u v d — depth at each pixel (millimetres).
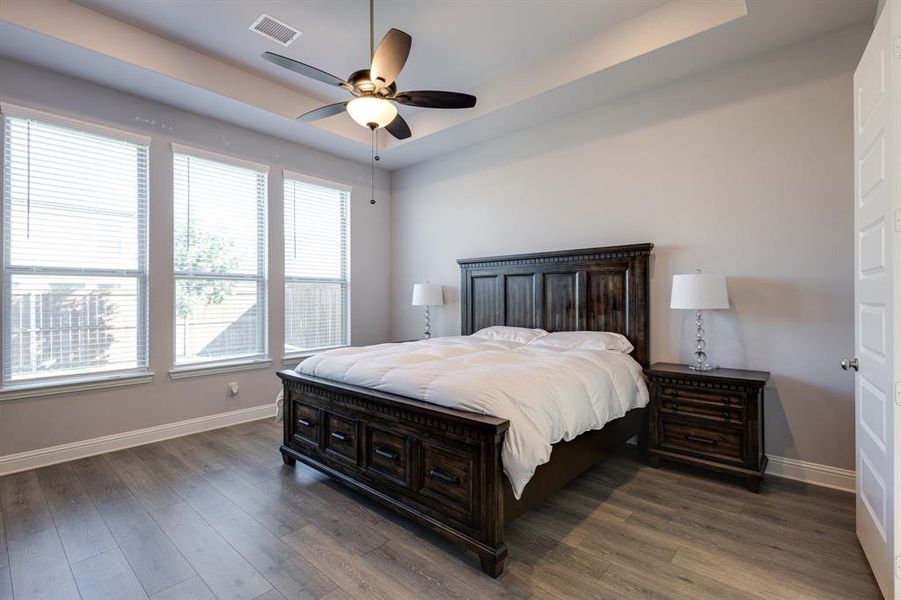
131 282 3361
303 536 2072
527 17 2811
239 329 4027
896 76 1451
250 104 3518
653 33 2766
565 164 3814
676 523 2180
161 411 3500
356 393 2328
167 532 2105
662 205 3264
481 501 1800
